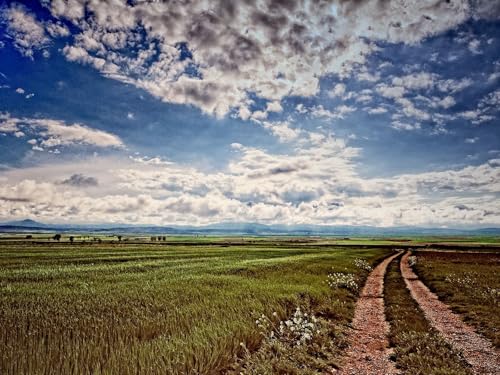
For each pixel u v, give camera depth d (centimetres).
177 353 818
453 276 2922
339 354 1045
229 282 2286
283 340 1069
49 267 3788
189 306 1398
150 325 1084
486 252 8219
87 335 975
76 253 6550
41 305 1480
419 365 899
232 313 1257
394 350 1070
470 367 930
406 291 2386
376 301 2052
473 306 1717
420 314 1594
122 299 1620
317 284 2317
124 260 4950
